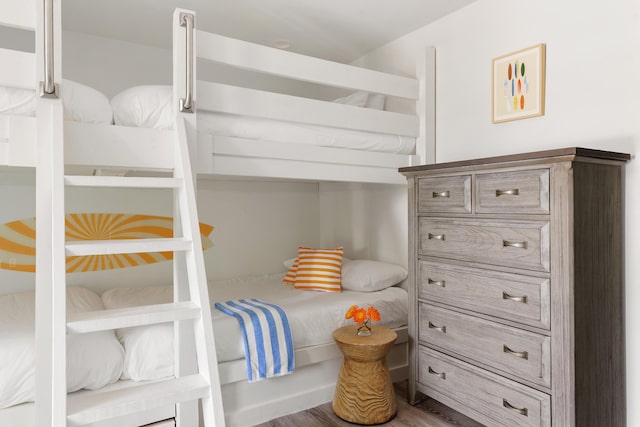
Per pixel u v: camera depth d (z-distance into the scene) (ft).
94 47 10.94
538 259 6.22
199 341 5.16
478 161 7.02
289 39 11.18
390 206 11.43
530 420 6.31
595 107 7.16
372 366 7.77
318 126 8.32
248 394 7.76
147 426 6.81
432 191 8.04
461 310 7.44
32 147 5.57
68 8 9.42
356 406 7.73
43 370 5.56
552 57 7.77
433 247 8.03
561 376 5.93
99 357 6.44
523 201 6.41
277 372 7.69
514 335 6.55
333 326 8.71
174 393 4.73
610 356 6.46
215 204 12.58
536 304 6.24
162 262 11.79
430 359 8.06
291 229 13.88
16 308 8.48
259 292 10.34
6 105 5.50
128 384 6.64
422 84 9.86
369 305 9.27
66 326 4.49
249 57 7.41
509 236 6.63
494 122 8.71
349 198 12.94
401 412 8.19
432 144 9.93
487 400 6.95
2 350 5.97
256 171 7.55
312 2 9.19
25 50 10.12
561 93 7.63
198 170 6.86
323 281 10.37
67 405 4.43
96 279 11.00
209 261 12.47
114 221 11.10
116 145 6.19
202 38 6.89
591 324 6.13
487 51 8.92
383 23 10.25
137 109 6.48
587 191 6.09
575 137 7.43
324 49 11.87
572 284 5.83
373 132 9.18
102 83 11.04
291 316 8.30
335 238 13.58
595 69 7.16
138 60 11.52
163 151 6.53
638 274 6.62
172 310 5.05
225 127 7.22
